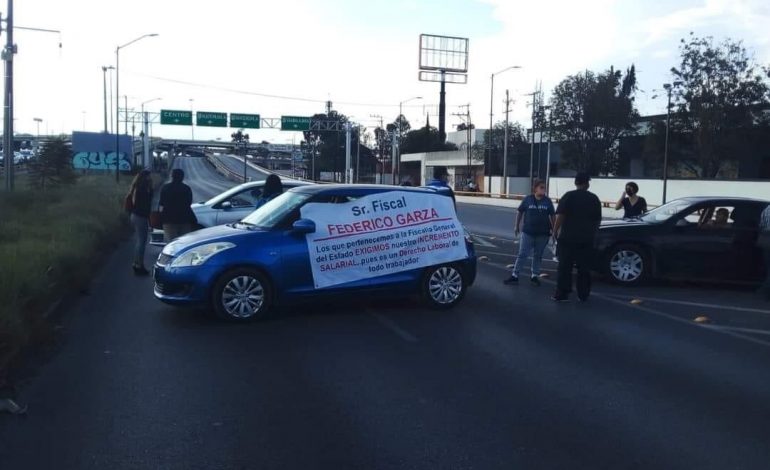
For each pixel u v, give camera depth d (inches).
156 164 4407.0
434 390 231.8
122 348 278.8
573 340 304.8
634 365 266.4
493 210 1457.9
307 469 169.2
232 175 3661.4
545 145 2476.6
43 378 238.5
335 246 343.9
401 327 324.5
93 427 194.5
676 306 388.5
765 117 1596.9
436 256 365.4
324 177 3868.1
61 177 1301.7
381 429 195.9
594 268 458.9
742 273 443.2
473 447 184.2
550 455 180.1
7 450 178.1
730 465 175.8
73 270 398.3
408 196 363.6
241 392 226.7
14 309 262.7
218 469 168.7
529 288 439.2
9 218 628.4
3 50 877.2
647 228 454.6
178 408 210.7
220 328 315.9
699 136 1622.8
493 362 267.1
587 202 384.5
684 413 213.5
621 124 2047.2
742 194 1483.8
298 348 283.1
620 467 173.6
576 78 2102.6
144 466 169.6
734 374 256.1
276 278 331.0
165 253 333.4
